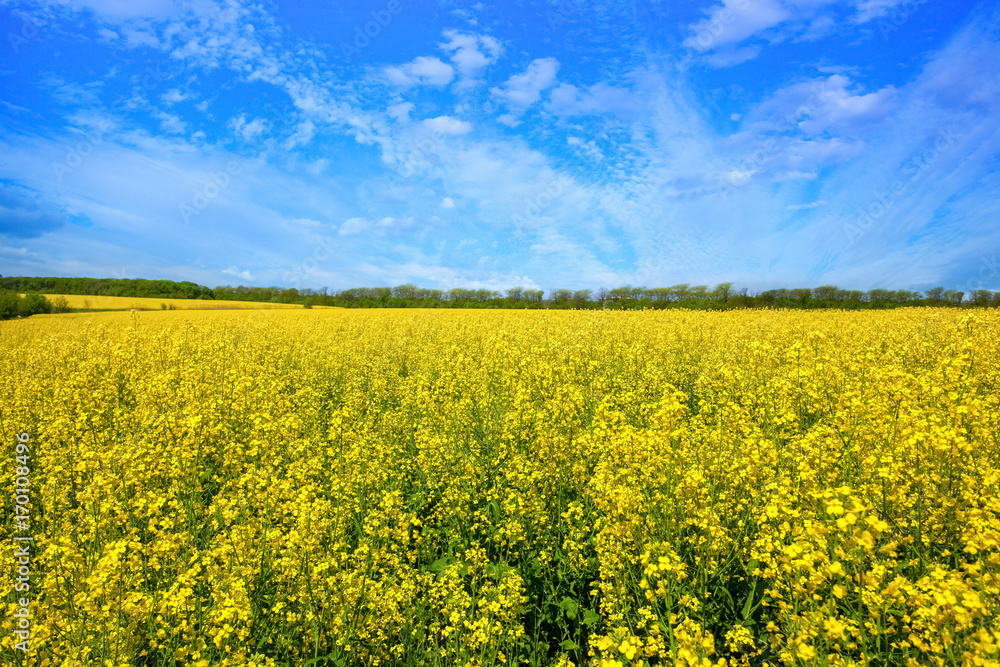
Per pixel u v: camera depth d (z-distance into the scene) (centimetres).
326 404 1045
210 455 677
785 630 337
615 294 5816
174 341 1588
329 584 375
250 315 3806
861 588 313
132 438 625
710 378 973
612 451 536
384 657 371
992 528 354
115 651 329
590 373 1037
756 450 537
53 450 661
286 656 368
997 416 542
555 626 428
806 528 356
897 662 313
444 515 561
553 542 502
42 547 461
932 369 889
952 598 281
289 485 485
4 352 1498
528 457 661
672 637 333
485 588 405
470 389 1020
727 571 434
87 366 1083
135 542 398
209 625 373
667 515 458
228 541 439
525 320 2662
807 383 807
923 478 418
